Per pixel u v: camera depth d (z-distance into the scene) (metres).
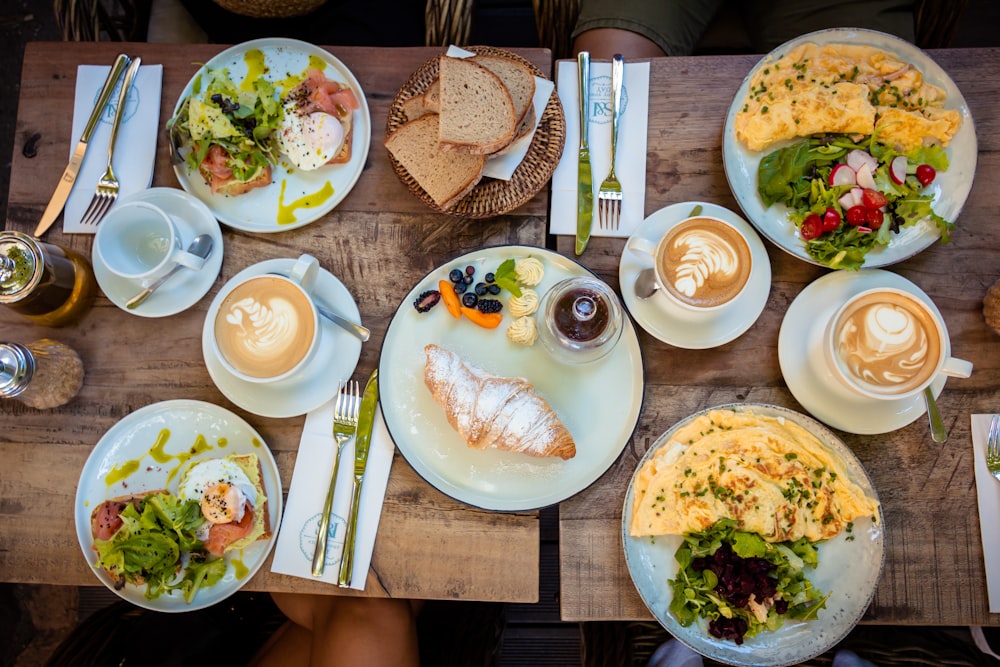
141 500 1.31
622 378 1.33
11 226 1.44
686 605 1.24
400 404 1.33
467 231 1.40
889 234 1.30
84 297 1.39
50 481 1.37
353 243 1.41
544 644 2.16
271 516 1.33
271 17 1.61
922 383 1.19
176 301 1.38
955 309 1.35
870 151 1.32
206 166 1.37
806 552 1.24
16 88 2.48
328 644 1.54
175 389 1.39
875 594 1.29
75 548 1.35
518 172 1.36
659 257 1.25
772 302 1.36
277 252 1.41
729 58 1.42
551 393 1.33
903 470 1.31
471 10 1.49
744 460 1.26
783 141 1.35
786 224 1.34
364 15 1.91
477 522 1.31
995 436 1.30
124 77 1.45
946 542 1.29
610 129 1.41
